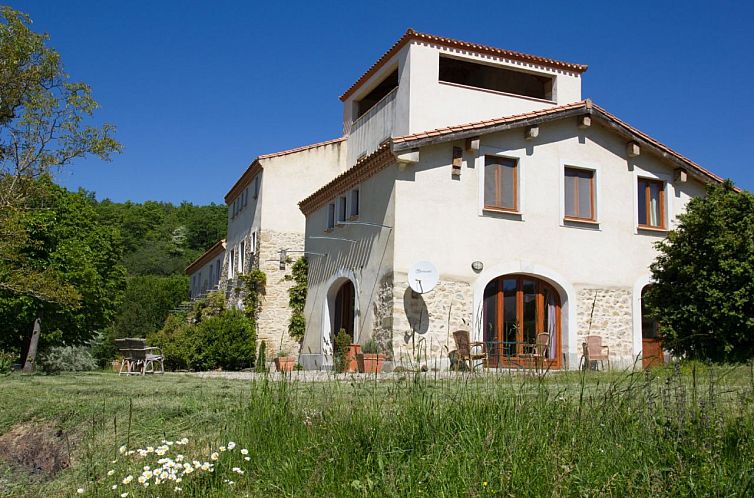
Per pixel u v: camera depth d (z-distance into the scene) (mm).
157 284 43531
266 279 22891
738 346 12266
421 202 14844
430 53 18672
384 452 5172
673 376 5602
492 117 19047
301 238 23594
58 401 8180
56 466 6605
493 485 4398
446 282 14734
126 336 39031
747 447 4738
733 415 5309
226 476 5375
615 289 16375
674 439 4871
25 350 22500
